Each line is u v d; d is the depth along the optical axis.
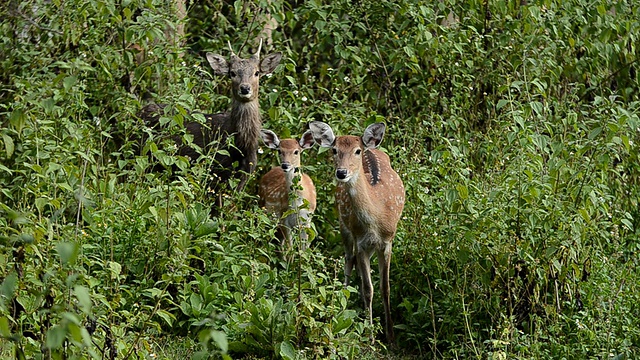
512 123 12.18
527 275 10.66
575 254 10.76
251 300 10.22
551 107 14.35
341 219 11.68
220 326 10.11
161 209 10.43
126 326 8.89
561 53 15.30
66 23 13.55
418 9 14.69
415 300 11.42
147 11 13.53
